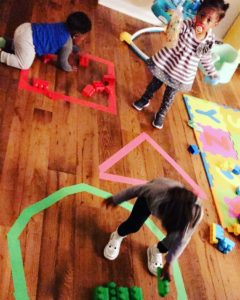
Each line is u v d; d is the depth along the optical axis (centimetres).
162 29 284
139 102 212
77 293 131
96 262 141
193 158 203
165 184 118
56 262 135
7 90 185
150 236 157
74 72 215
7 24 220
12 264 129
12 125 171
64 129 181
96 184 166
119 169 177
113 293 131
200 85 259
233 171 207
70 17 191
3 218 139
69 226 147
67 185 160
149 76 241
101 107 203
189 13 233
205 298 148
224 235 173
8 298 121
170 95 199
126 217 160
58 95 196
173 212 112
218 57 254
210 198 188
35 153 165
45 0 256
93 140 184
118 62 239
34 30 190
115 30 264
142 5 282
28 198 148
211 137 221
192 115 229
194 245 162
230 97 262
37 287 127
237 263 164
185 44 183
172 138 208
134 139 195
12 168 155
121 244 150
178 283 147
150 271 146
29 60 196
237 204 190
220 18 176
